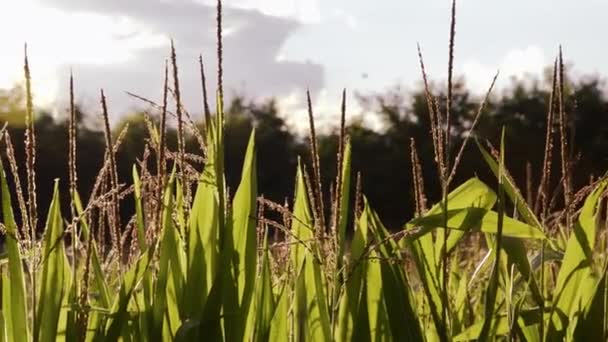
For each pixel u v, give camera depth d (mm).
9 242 3277
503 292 3551
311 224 3432
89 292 3348
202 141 3283
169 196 3281
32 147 3178
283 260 3635
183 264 3391
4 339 3336
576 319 3314
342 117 3201
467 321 3631
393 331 3285
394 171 22141
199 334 3232
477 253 4219
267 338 3320
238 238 3312
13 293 3299
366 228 3312
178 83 3191
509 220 3318
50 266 3303
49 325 3291
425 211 3293
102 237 3371
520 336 3336
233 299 3277
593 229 3318
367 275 3334
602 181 3305
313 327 3320
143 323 3289
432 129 3156
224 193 3275
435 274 3357
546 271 3826
